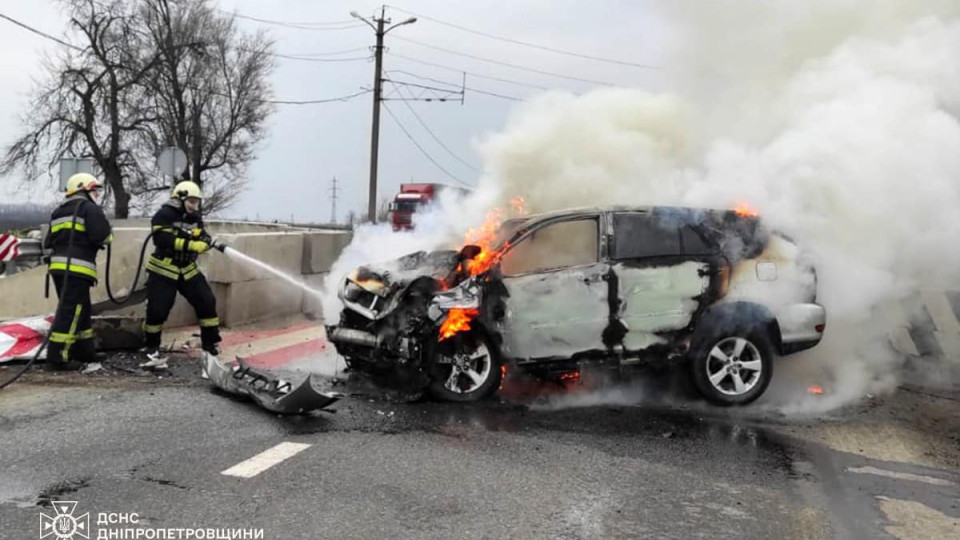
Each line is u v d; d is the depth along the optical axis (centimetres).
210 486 417
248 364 753
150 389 631
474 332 621
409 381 658
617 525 386
